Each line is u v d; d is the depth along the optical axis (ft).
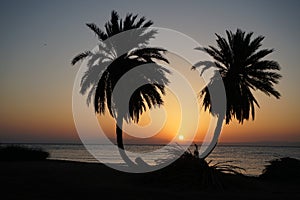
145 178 67.51
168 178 65.62
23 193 51.65
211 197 55.11
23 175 69.56
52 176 69.82
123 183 66.23
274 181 88.22
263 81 113.91
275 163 94.43
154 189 60.70
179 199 52.34
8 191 52.65
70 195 51.70
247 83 116.47
